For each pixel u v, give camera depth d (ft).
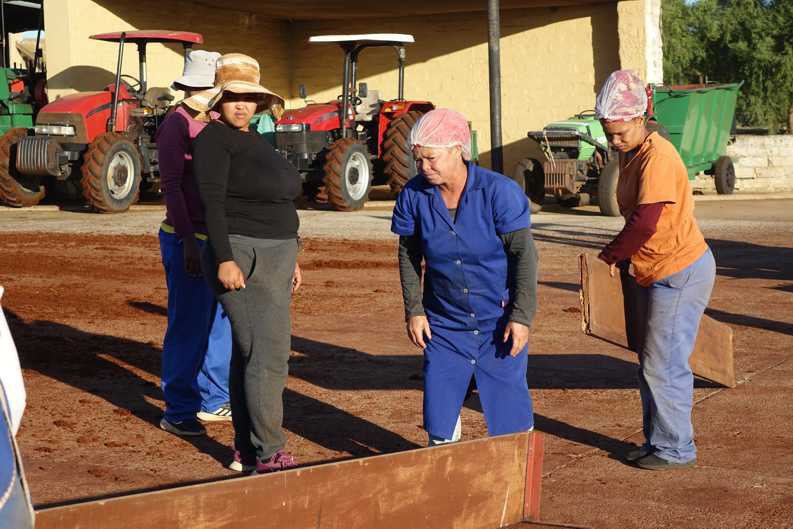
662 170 13.93
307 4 78.07
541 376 20.66
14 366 6.68
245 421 14.28
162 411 17.92
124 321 26.27
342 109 59.62
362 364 21.70
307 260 38.11
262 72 85.15
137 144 58.18
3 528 6.01
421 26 83.30
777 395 18.93
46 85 67.05
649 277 14.47
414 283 13.16
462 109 82.33
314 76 87.66
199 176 13.25
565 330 25.36
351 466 10.69
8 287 30.91
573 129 58.54
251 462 14.48
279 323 13.62
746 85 114.73
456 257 12.66
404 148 60.85
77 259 37.47
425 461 11.36
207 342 16.70
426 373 13.08
